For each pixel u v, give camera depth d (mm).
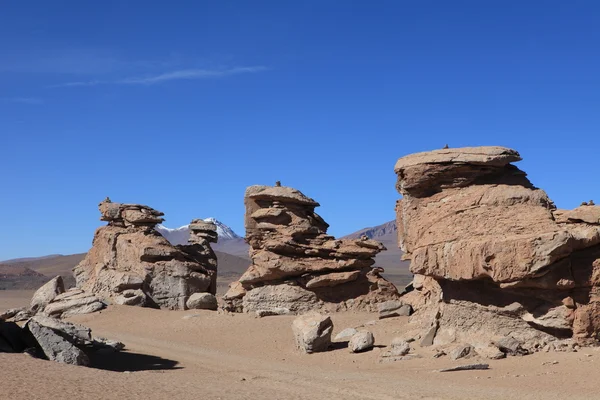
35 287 131500
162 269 52250
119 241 53812
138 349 34156
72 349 27234
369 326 36406
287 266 43250
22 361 24828
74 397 18953
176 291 52094
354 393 22062
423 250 28984
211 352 33250
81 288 56969
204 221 59281
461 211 28609
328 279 42844
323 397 21516
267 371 27594
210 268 56906
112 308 48125
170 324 42156
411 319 36031
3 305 72188
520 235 25766
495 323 26984
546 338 25844
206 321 41906
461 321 28125
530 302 26219
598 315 25250
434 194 30891
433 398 20516
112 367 28500
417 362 26641
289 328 38031
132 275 51406
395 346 28688
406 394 21297
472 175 30219
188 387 22672
